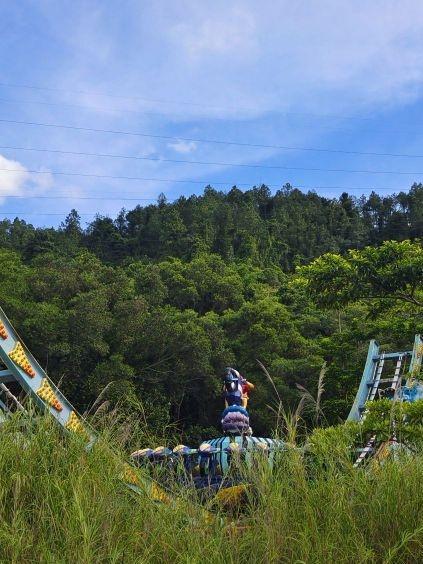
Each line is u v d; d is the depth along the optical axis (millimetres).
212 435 27812
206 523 4297
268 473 4602
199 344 32750
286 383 33125
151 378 31906
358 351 22438
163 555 3955
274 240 98125
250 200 123812
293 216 110062
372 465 5023
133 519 4211
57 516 3945
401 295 15969
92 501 4121
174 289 50688
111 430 5094
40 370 10281
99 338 29922
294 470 4609
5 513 4043
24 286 35344
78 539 3797
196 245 83188
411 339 21438
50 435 4727
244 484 4820
